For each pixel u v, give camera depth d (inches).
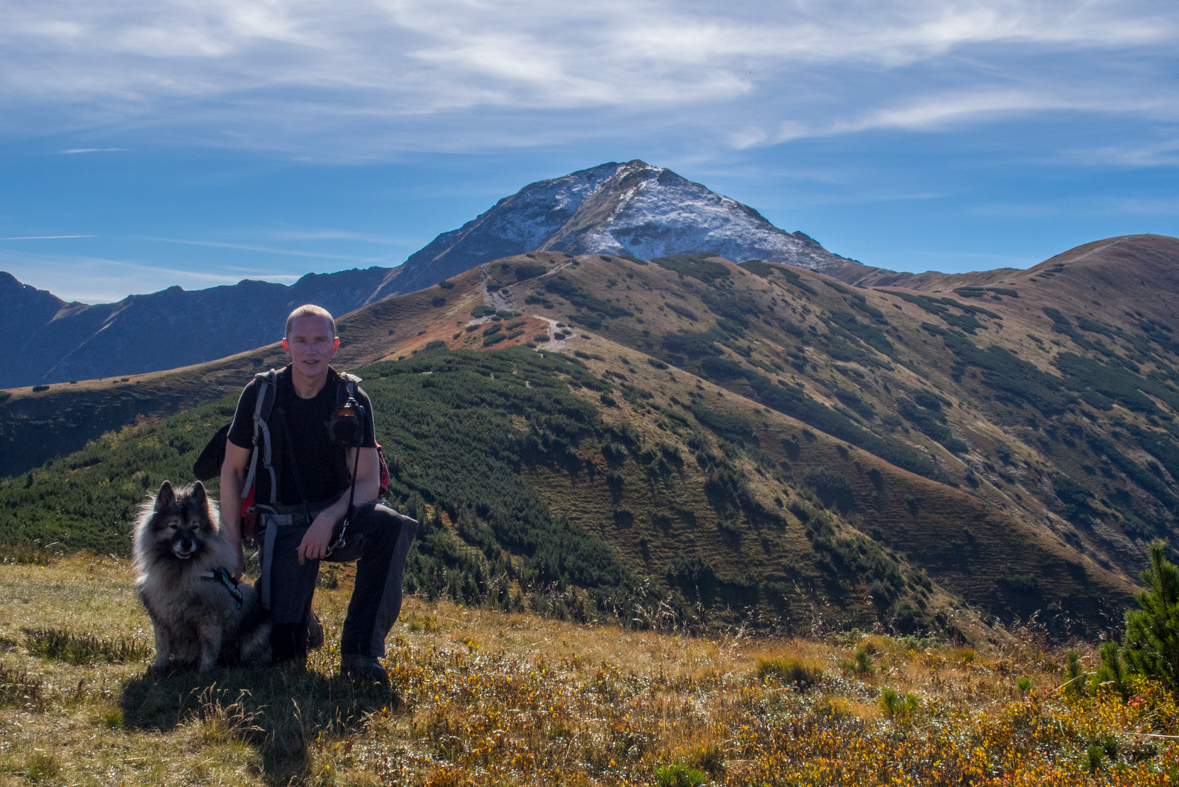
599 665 259.1
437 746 144.3
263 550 173.3
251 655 171.3
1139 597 238.8
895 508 3218.5
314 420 171.5
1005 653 345.1
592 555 2156.7
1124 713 188.4
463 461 2437.3
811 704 216.7
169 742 124.7
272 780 116.3
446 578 1476.4
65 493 1373.0
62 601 248.7
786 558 2352.4
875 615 2154.3
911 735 178.7
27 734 118.3
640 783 136.8
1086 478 4660.4
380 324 5885.8
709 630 433.4
